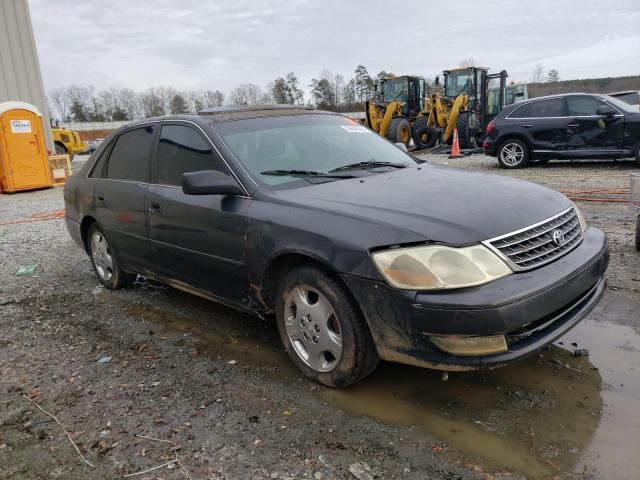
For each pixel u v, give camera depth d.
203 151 3.81
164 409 3.04
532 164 12.76
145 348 3.89
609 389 2.95
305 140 4.00
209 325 4.25
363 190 3.27
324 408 2.95
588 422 2.67
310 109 4.61
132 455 2.65
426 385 3.12
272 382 3.27
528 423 2.70
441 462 2.45
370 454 2.54
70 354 3.87
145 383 3.36
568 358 3.31
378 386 3.14
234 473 2.47
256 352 3.70
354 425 2.77
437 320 2.53
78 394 3.27
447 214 2.81
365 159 4.04
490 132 12.41
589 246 3.18
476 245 2.63
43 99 18.05
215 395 3.16
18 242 7.80
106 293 5.22
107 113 82.94
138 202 4.34
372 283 2.70
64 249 7.18
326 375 3.10
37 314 4.74
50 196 13.66
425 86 21.23
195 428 2.83
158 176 4.24
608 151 10.96
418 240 2.64
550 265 2.82
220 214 3.52
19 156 14.39
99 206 4.93
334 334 3.03
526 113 11.88
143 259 4.50
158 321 4.41
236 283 3.55
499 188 3.31
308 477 2.41
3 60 17.06
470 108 19.20
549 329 2.77
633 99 12.84
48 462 2.64
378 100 21.03
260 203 3.34
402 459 2.49
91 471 2.55
